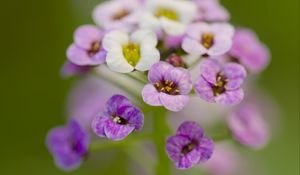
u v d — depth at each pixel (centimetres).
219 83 7
